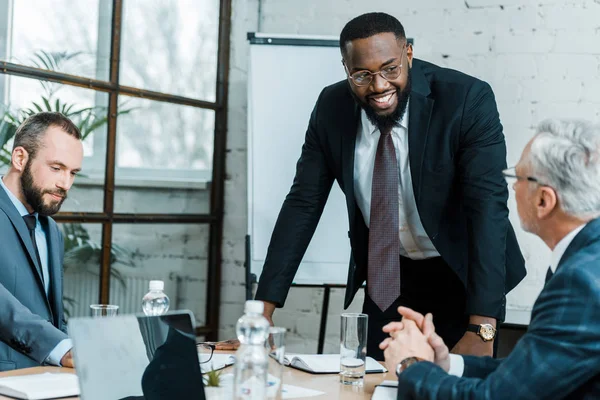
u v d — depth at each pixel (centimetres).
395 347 142
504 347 298
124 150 318
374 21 193
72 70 296
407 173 213
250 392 120
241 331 121
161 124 332
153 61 327
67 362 166
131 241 323
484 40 314
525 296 305
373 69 192
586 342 118
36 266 196
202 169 349
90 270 307
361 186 218
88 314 307
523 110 309
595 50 301
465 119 203
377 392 145
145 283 329
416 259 224
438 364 144
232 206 354
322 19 338
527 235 306
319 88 311
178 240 341
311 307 337
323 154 223
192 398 126
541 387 121
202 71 347
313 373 167
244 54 352
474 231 199
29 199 203
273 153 309
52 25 289
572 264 123
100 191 309
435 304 224
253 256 304
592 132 128
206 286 354
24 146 204
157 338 128
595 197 126
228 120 355
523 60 309
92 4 303
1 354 186
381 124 203
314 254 302
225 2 353
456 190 211
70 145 206
